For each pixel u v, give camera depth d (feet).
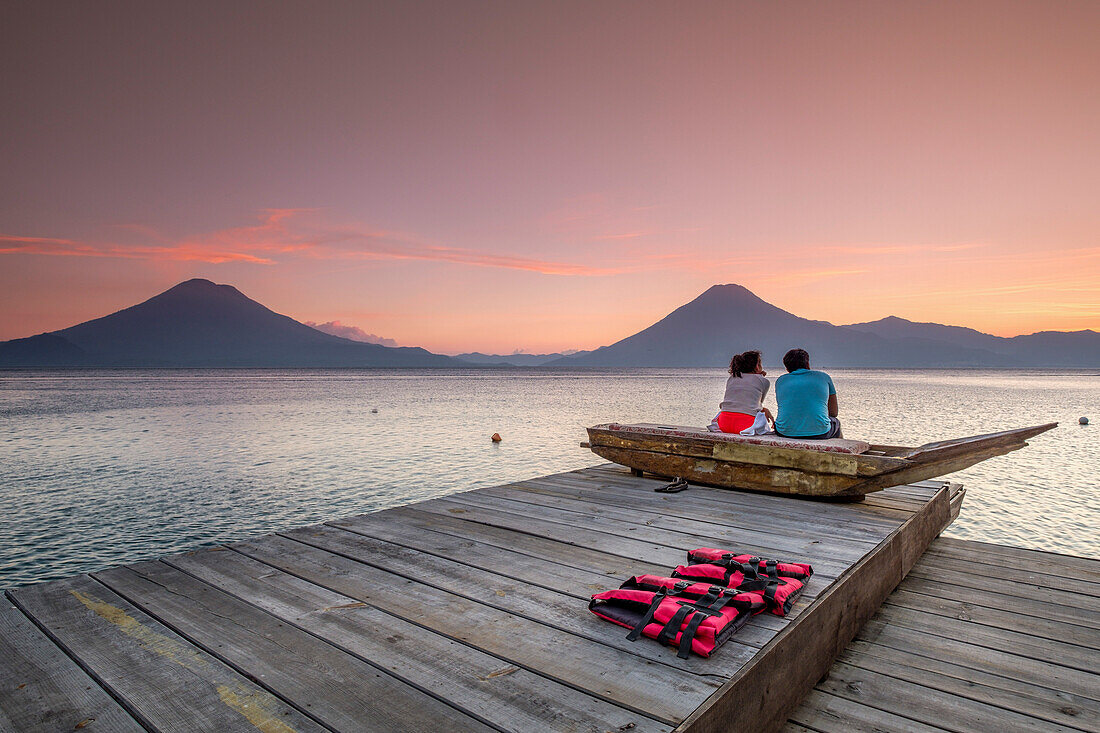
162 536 34.06
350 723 6.54
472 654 8.18
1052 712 8.88
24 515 38.47
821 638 9.74
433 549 13.24
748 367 21.98
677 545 13.52
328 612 9.68
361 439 76.89
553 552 13.04
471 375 628.69
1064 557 16.62
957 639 11.42
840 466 17.15
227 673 7.66
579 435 81.56
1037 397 188.44
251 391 228.84
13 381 347.15
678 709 6.66
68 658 8.09
